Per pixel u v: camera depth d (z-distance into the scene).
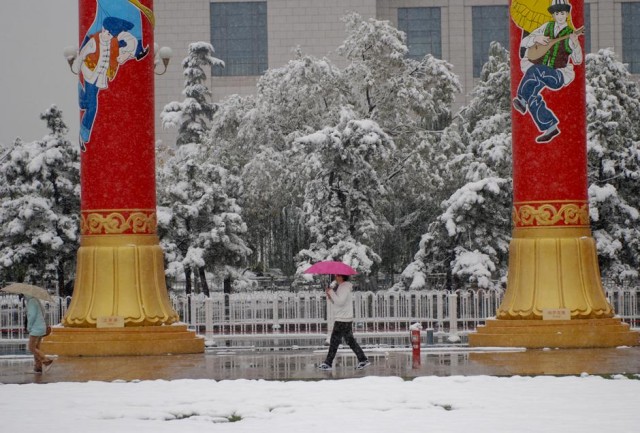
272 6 73.44
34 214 36.25
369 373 20.19
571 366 21.16
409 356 23.89
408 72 44.41
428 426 13.69
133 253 25.98
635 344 26.52
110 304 25.66
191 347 25.91
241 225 39.62
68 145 37.66
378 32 44.00
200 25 73.44
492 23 75.50
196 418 14.77
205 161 45.69
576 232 26.75
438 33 75.19
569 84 26.81
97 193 26.20
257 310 33.69
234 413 15.21
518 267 26.97
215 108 57.56
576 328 25.89
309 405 15.79
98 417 14.96
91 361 23.86
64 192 37.47
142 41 26.50
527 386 17.64
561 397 16.23
